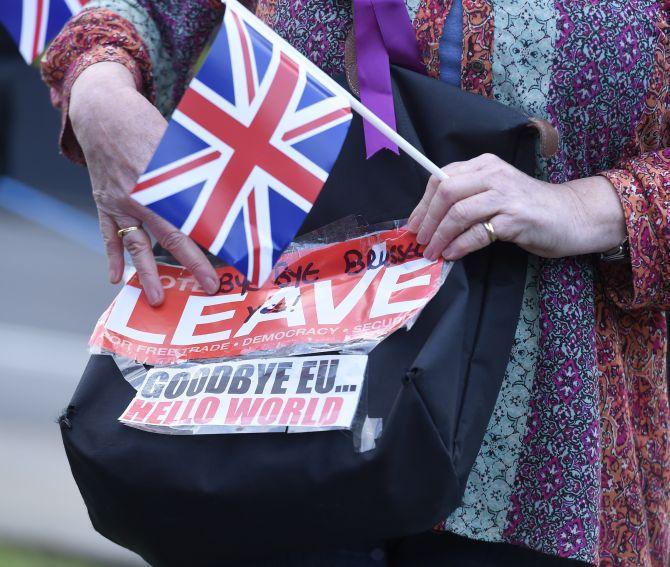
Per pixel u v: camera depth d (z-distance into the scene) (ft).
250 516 18.07
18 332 81.05
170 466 18.15
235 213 17.03
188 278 20.10
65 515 46.52
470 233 17.93
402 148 17.87
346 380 17.65
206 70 16.96
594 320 19.43
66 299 93.50
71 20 22.54
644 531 20.17
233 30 17.16
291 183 17.17
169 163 16.80
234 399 18.12
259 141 17.12
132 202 19.58
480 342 18.51
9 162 144.25
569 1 18.67
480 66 18.89
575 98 18.86
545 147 17.99
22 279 99.04
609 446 19.72
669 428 21.49
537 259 19.08
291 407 17.67
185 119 16.87
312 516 17.81
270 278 19.38
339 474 17.22
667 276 18.98
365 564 19.56
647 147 19.74
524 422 18.95
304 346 18.30
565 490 18.66
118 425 18.76
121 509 18.78
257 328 18.88
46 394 64.75
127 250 20.02
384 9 19.02
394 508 17.46
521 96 18.84
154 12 22.72
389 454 16.93
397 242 18.66
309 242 19.35
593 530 18.75
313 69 17.67
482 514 19.06
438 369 17.08
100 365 19.62
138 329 19.62
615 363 19.84
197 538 18.65
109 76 20.71
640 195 18.75
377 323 18.03
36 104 147.33
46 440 55.57
